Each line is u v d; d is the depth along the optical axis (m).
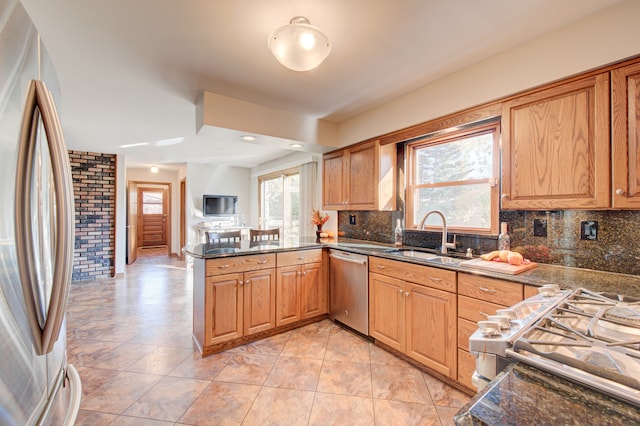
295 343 2.51
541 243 1.90
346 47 1.82
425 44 1.79
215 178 6.55
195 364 2.16
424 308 2.03
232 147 4.54
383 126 2.74
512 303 1.56
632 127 1.38
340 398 1.76
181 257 7.03
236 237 3.31
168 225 7.65
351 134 3.14
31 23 0.70
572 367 0.60
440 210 2.63
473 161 2.38
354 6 1.45
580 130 1.54
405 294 2.17
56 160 0.69
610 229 1.62
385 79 2.25
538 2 1.42
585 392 0.55
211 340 2.28
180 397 1.77
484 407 0.53
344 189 3.29
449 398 1.76
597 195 1.47
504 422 0.49
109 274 4.96
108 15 1.49
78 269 4.71
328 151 3.51
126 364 2.16
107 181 4.93
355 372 2.05
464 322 1.79
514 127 1.82
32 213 0.65
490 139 2.26
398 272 2.23
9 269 0.58
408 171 2.87
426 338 2.02
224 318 2.34
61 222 0.70
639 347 0.67
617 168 1.42
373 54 1.90
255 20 1.55
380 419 1.59
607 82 1.46
